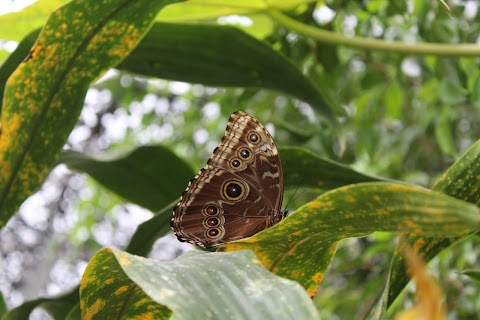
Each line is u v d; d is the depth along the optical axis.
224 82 0.62
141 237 0.53
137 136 1.94
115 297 0.41
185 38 0.60
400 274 0.44
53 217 2.27
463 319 1.36
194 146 1.81
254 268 0.32
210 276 0.32
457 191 0.43
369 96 1.28
